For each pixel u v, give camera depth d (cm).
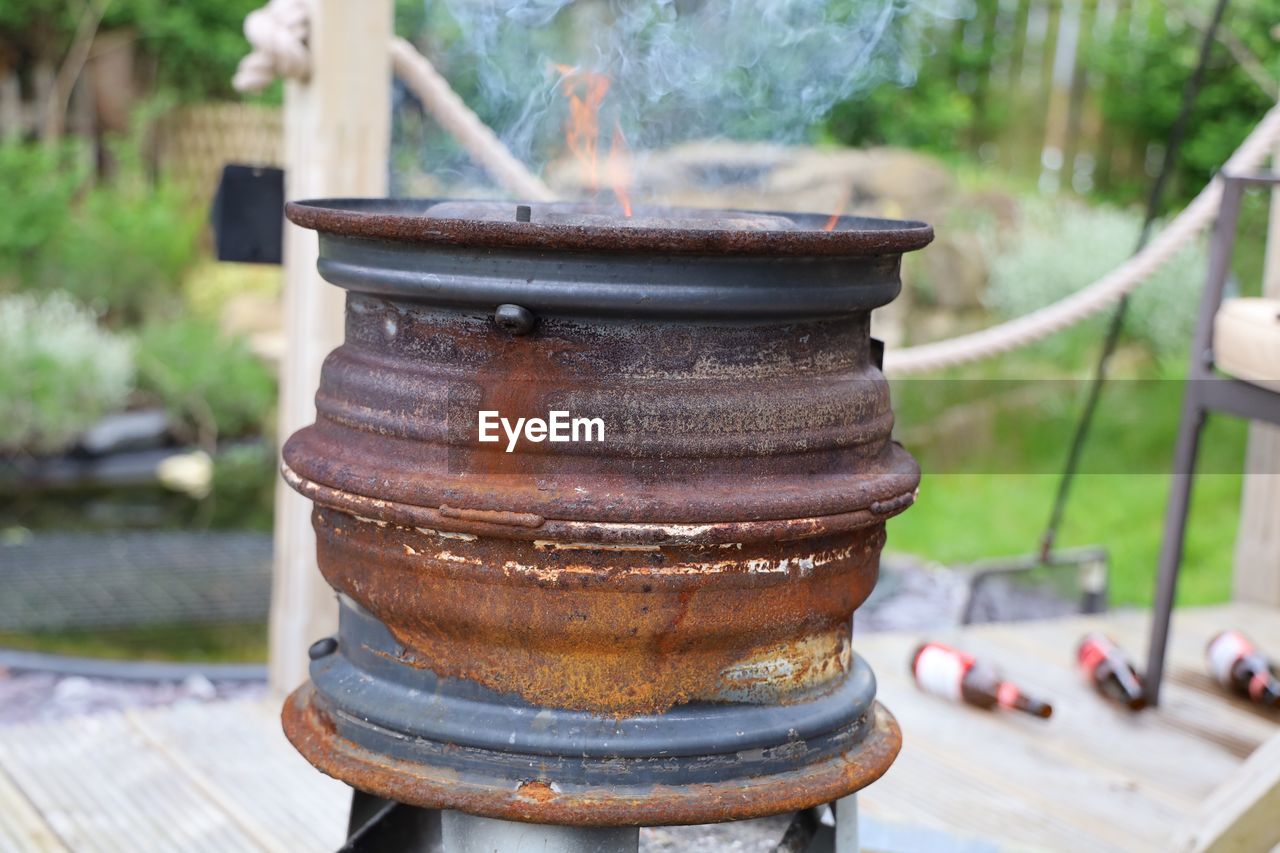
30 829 195
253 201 238
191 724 237
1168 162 281
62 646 339
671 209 157
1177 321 591
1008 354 590
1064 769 228
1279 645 291
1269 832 177
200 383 597
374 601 125
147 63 862
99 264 691
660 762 119
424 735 122
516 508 114
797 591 122
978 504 509
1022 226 681
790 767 124
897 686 265
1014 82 792
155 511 498
